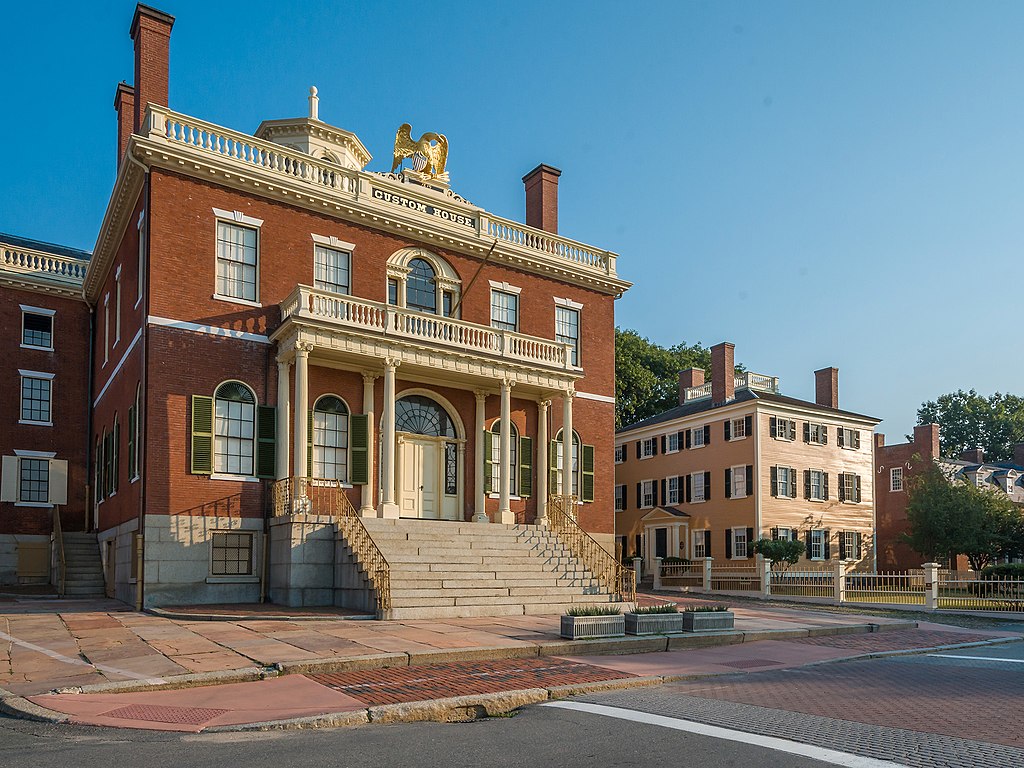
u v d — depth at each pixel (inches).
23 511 1238.9
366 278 1070.4
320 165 1052.5
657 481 2097.7
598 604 897.5
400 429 1085.8
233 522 915.4
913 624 878.4
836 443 1971.0
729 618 709.3
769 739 334.0
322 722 371.2
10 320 1272.1
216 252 956.0
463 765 297.3
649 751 315.3
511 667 522.3
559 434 1222.9
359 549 837.8
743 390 1972.2
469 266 1179.3
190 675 457.4
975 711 398.0
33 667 491.2
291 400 978.1
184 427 902.4
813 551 1870.1
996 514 1920.5
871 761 297.9
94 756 308.7
